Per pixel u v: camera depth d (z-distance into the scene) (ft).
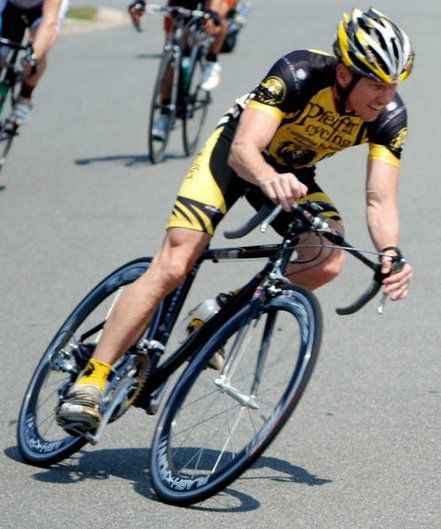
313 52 35.35
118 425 42.01
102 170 85.51
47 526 33.50
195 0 90.43
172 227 36.01
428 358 48.75
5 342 51.06
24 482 36.99
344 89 34.53
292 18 176.14
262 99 34.68
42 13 77.77
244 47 145.28
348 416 42.52
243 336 35.53
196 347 37.27
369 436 40.63
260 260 63.26
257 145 34.19
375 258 62.69
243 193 36.70
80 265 62.75
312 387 45.42
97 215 72.84
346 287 58.44
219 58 136.15
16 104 80.53
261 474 37.32
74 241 67.21
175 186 80.89
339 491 35.94
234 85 117.70
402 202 74.64
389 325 52.90
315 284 38.34
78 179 82.64
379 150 36.14
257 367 35.45
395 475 37.17
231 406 38.34
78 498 35.63
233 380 36.24
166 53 86.79
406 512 34.32
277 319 36.37
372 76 33.53
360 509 34.55
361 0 200.95
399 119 35.99
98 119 105.40
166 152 93.71
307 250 37.93
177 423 36.65
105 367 36.81
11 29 78.54
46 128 101.40
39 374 40.65
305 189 32.73
